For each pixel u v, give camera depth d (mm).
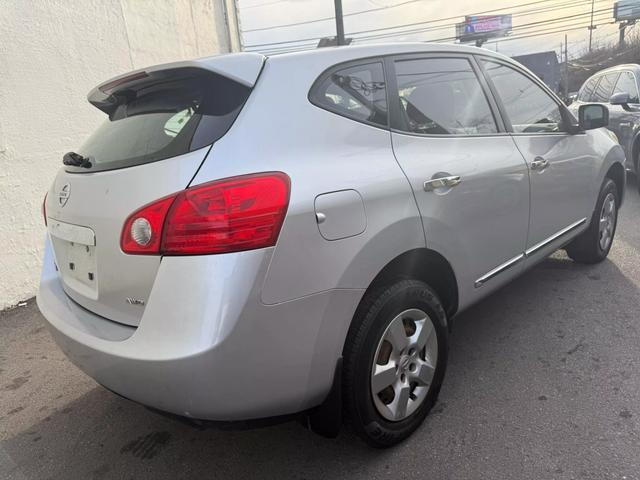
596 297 3898
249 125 1976
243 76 2061
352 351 2154
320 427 2227
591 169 3973
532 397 2758
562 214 3652
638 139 6859
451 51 2998
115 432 2809
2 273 4469
